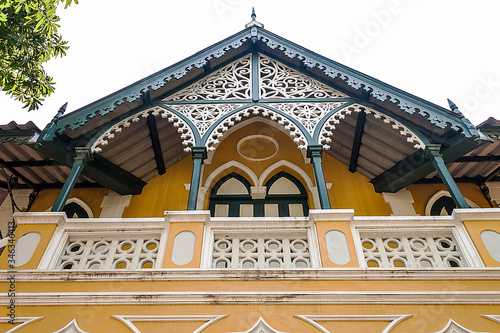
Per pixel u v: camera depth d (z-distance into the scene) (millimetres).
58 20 5859
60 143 6098
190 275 4195
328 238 4641
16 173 7559
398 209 7539
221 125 6625
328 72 7262
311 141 6262
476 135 5684
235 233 4879
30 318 3875
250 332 3754
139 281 4203
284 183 8555
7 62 6145
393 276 4195
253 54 8258
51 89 6629
